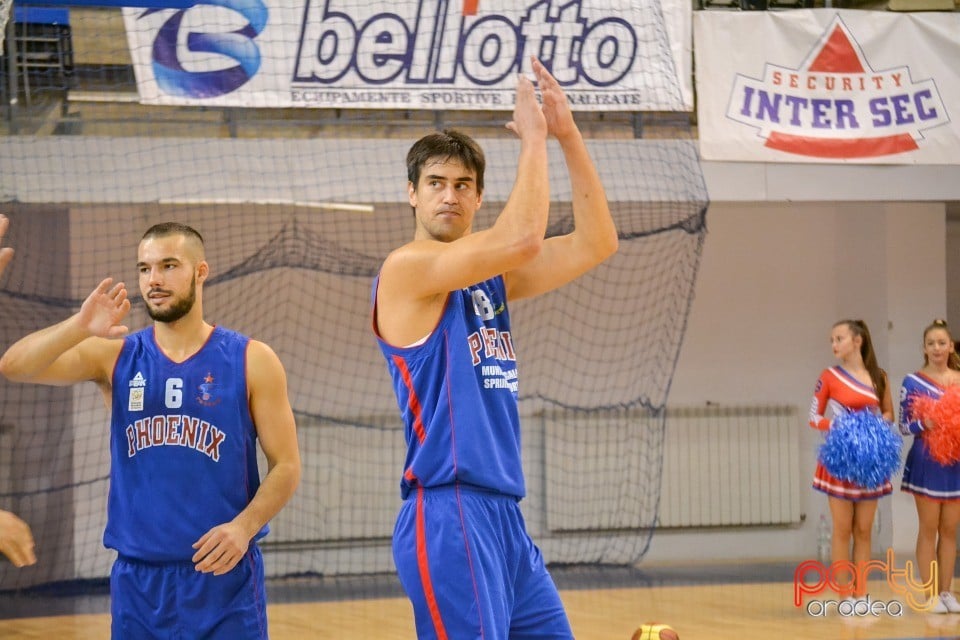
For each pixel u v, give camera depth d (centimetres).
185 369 1141
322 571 3456
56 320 3219
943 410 2519
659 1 2859
